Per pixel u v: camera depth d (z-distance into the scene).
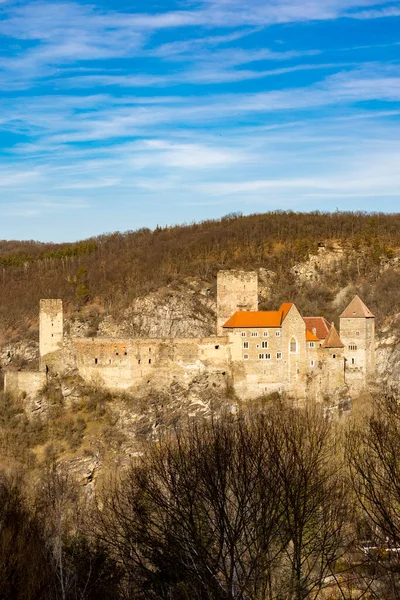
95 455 163.00
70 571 71.31
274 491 57.97
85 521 88.50
